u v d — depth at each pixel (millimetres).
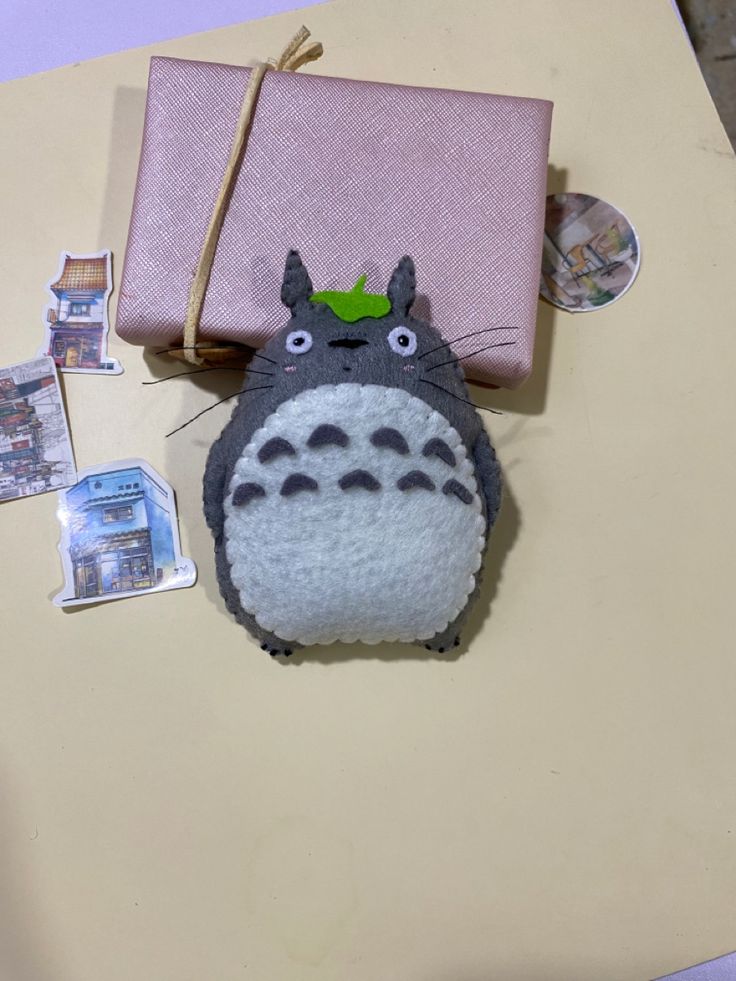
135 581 551
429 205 534
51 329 583
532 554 566
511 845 523
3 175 605
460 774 532
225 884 512
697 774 540
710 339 602
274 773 527
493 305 530
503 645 553
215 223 517
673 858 527
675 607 563
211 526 462
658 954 513
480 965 508
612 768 538
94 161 611
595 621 559
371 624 448
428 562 428
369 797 526
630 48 644
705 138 631
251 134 528
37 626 545
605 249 606
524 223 539
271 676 541
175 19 654
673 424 589
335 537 418
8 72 642
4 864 513
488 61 640
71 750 528
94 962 501
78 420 575
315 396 420
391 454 420
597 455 582
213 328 516
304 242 524
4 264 593
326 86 537
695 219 618
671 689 551
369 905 511
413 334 444
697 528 575
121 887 511
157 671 541
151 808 521
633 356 597
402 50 639
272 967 502
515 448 580
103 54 646
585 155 624
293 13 644
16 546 557
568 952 512
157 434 576
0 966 498
